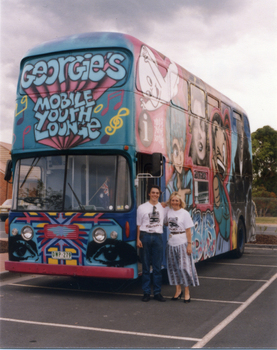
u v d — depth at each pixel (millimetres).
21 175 8586
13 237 8477
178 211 7887
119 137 7824
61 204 8141
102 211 7859
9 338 5750
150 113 8500
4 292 8789
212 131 12102
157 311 7266
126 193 7820
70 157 8203
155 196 7863
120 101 7918
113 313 7113
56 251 8078
